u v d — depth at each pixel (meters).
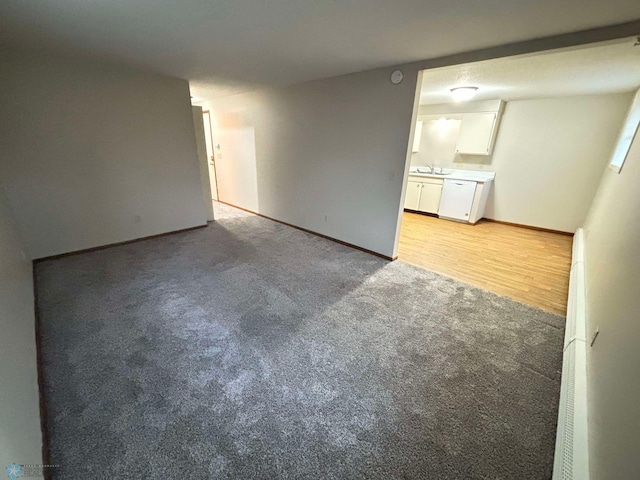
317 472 1.23
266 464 1.26
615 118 3.92
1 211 2.18
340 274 3.08
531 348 2.00
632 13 1.57
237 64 2.98
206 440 1.35
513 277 3.09
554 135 4.40
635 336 1.05
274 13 1.71
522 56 2.14
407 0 1.50
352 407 1.54
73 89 3.06
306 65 2.96
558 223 4.60
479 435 1.40
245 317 2.29
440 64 2.56
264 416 1.47
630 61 2.38
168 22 1.88
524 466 1.27
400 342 2.04
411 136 2.98
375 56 2.57
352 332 2.14
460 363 1.86
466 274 3.15
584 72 2.77
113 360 1.81
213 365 1.79
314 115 3.86
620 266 1.59
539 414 1.51
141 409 1.49
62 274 2.93
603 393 1.24
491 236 4.44
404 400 1.58
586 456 1.18
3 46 2.52
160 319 2.23
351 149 3.54
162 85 3.67
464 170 5.42
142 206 3.90
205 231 4.45
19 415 1.13
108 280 2.83
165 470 1.23
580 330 1.96
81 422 1.41
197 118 4.59
